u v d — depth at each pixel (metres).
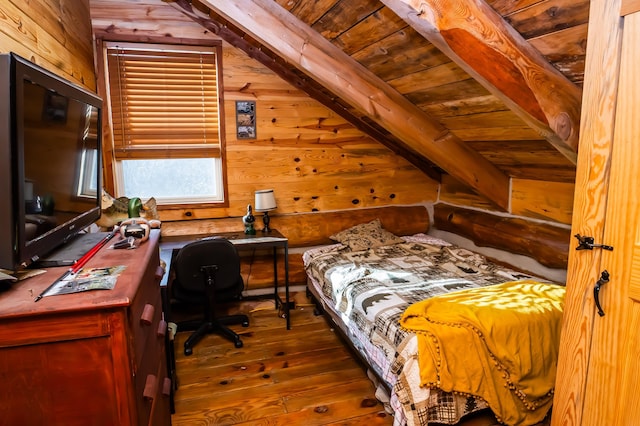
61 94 1.31
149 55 3.25
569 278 1.36
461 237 3.83
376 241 3.62
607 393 1.25
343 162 3.90
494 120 2.42
